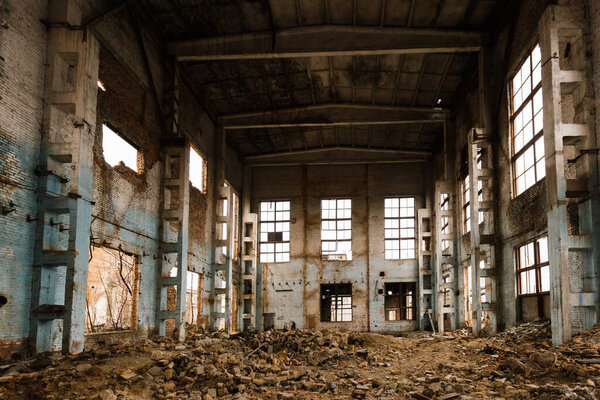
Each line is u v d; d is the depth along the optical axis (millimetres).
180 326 20188
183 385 11648
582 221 14422
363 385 11711
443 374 12758
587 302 13805
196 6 20141
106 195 16328
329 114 29750
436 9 20812
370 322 34281
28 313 12969
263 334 21516
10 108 12438
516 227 19453
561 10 14812
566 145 15250
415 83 26906
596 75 14266
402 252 35094
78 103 13953
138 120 19047
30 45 13391
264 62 24531
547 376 11023
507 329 19438
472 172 22094
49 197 13516
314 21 21781
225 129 30188
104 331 16922
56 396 9820
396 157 35594
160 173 21109
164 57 21938
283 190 36500
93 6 15734
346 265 35250
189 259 24234
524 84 19031
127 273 18453
